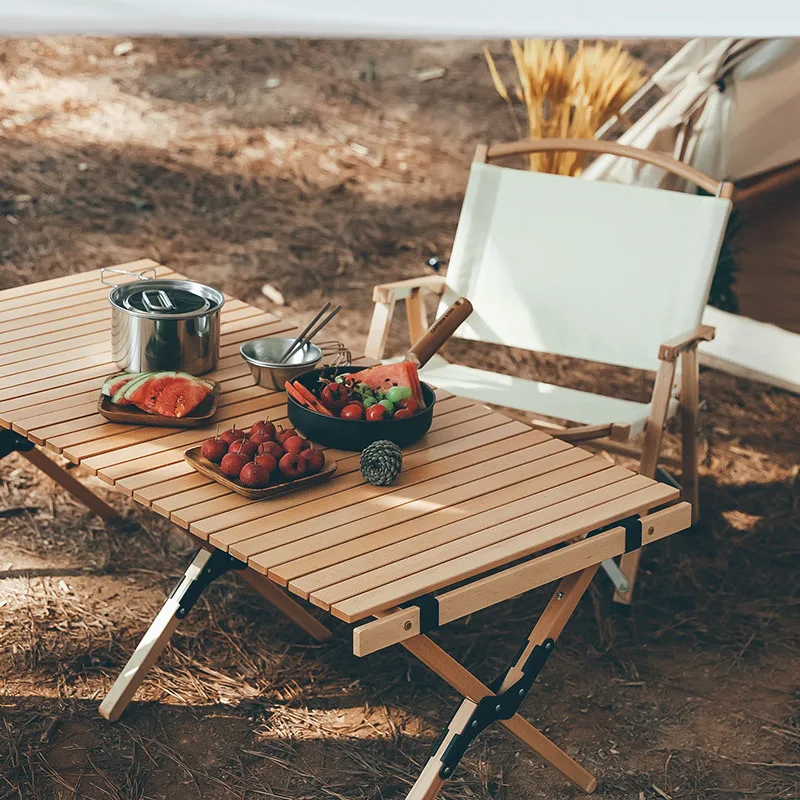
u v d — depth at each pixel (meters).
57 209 5.36
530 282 3.36
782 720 2.59
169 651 2.68
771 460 3.79
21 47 7.14
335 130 6.55
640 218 3.28
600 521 2.02
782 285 3.95
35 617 2.75
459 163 6.34
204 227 5.35
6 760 2.31
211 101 6.73
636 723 2.56
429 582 1.78
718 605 3.02
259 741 2.42
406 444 2.24
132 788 2.27
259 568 1.81
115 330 2.43
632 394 4.25
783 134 3.76
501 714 2.03
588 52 4.30
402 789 2.31
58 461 3.48
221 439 2.10
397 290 3.18
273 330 2.81
